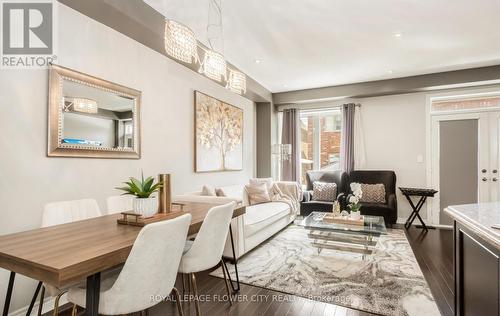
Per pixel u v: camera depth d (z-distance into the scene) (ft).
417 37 10.77
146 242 3.96
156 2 8.36
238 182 16.85
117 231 5.10
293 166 18.99
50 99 7.06
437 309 6.75
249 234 10.39
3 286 6.26
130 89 9.37
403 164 16.69
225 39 10.85
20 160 6.54
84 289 4.53
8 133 6.35
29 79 6.73
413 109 16.51
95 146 8.19
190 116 12.57
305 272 9.02
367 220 11.35
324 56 12.67
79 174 7.84
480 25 9.84
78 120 7.76
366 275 8.76
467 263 4.97
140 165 9.84
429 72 14.97
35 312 6.73
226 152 15.39
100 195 8.43
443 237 13.33
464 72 14.40
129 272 3.95
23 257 3.68
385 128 17.15
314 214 12.77
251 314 6.66
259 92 17.04
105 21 8.23
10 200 6.36
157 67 10.65
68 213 6.30
